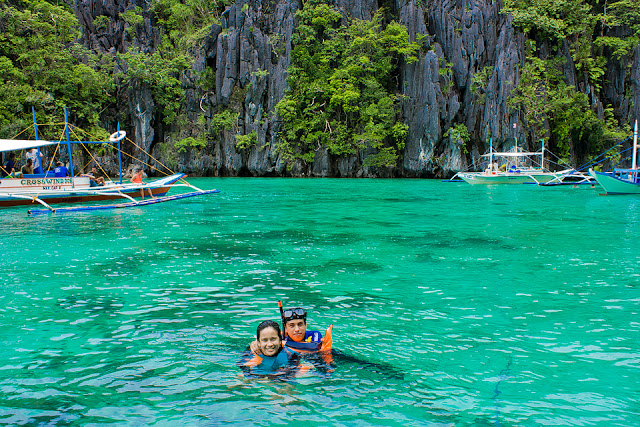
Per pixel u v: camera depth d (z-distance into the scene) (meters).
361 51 55.22
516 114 49.59
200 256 10.59
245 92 57.12
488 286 7.87
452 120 52.22
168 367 4.64
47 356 4.95
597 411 3.81
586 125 51.97
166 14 65.56
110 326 5.90
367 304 6.85
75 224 16.39
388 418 3.68
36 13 55.97
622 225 15.73
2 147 22.59
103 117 57.41
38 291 7.59
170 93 58.94
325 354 4.85
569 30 54.88
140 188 27.16
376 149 53.91
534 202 24.62
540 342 5.32
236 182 44.88
